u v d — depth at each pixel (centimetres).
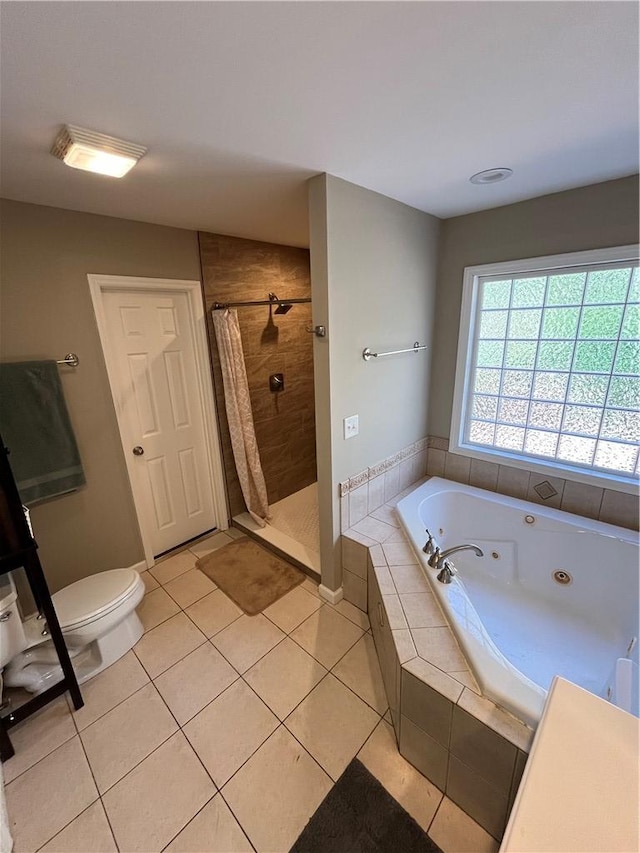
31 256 198
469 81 107
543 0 79
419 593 185
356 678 191
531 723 122
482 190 202
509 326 253
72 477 224
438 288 272
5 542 149
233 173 166
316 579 262
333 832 133
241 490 334
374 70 101
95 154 135
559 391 241
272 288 322
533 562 243
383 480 261
